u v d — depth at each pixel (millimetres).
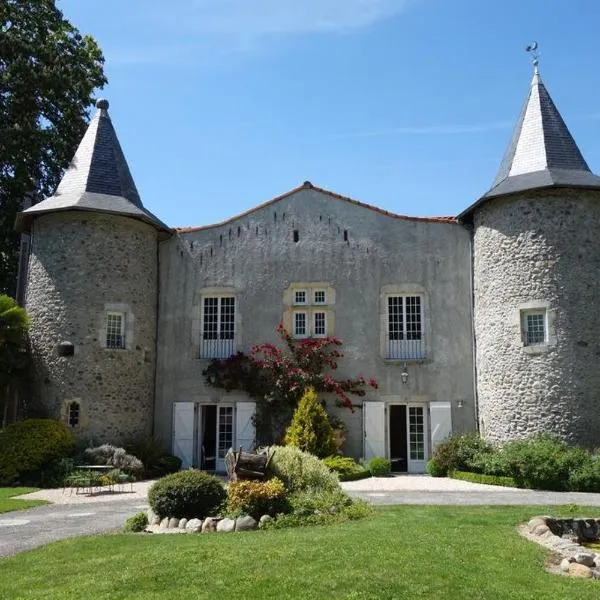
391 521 8711
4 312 15805
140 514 9164
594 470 12867
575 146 16625
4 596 5840
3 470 14844
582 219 15398
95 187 17875
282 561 6527
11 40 21312
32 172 22016
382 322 17266
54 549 7617
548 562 6777
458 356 16859
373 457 16453
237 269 18203
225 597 5582
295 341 17500
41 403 16531
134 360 17312
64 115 23016
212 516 9117
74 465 14961
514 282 15523
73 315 16719
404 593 5625
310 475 10148
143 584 5969
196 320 18141
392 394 16906
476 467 14797
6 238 21781
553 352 14867
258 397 17328
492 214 16219
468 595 5586
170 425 17812
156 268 18562
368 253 17672
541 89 17359
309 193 18266
